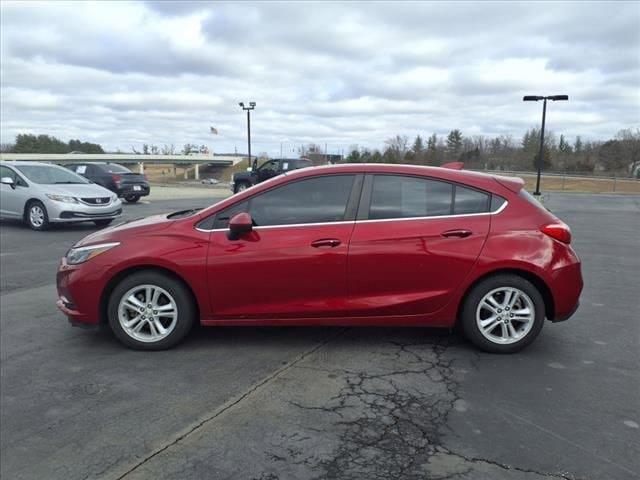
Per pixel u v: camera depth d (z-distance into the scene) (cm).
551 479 260
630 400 343
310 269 419
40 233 1149
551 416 322
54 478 272
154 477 268
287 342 454
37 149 9825
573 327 493
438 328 488
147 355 431
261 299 428
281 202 433
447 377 380
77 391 368
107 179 1942
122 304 435
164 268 430
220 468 274
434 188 432
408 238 416
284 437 302
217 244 425
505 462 275
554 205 2234
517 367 398
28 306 587
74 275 437
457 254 415
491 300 422
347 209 427
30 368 409
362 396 351
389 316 425
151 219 476
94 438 307
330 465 275
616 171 6650
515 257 412
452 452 285
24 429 319
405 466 273
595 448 287
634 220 1548
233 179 2459
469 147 8088
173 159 9644
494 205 428
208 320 435
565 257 420
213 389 365
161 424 320
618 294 625
